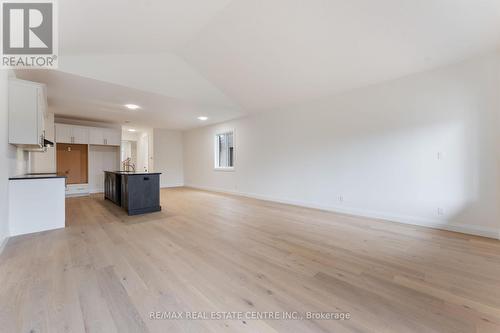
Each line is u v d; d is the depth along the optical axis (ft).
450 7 7.36
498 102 9.16
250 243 9.07
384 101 12.35
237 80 14.40
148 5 7.57
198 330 4.39
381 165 12.51
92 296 5.44
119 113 19.51
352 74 11.92
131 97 14.58
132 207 13.83
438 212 10.72
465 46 9.05
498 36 8.36
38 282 6.05
